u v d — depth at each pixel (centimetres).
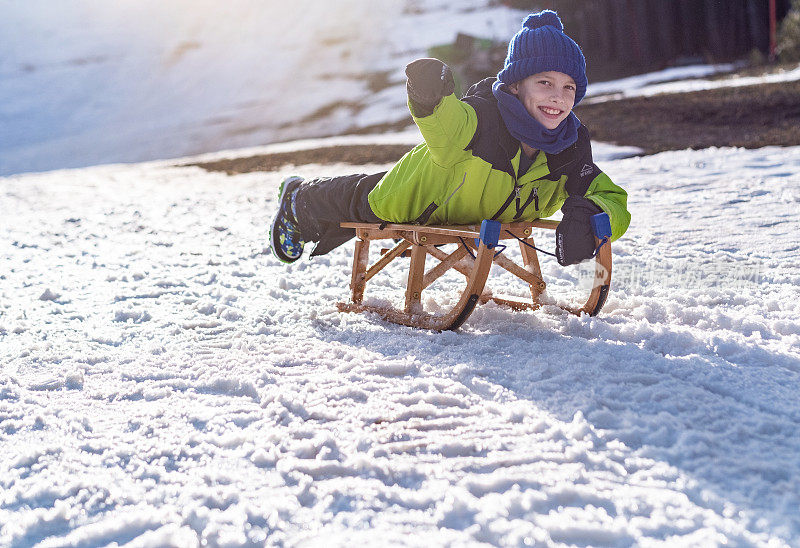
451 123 282
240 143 2794
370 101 3194
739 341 271
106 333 341
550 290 375
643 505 166
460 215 317
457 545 153
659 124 1103
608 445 194
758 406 217
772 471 177
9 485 193
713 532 154
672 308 316
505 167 297
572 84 296
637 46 2334
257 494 179
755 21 2086
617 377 238
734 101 1176
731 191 629
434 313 329
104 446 212
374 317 337
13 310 395
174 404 242
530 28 298
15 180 1485
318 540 159
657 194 655
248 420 225
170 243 601
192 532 163
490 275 419
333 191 347
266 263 495
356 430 211
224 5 5650
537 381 243
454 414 221
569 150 308
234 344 307
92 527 167
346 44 4434
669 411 214
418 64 274
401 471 186
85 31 5378
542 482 177
